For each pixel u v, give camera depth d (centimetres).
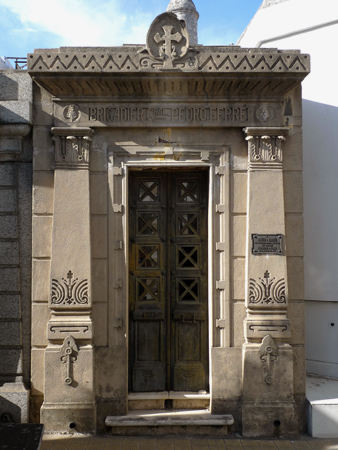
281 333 443
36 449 276
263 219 450
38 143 455
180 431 434
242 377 443
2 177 462
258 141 453
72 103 452
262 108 454
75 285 443
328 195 544
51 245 448
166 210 493
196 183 492
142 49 429
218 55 428
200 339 483
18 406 438
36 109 456
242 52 448
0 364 451
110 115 452
